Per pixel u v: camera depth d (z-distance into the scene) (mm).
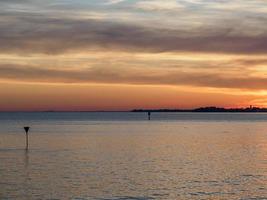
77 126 173125
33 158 62406
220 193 37656
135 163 57469
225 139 102188
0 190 38281
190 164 56719
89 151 73062
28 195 36344
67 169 51469
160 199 35312
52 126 172500
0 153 69188
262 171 50469
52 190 38438
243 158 63594
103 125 185125
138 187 40125
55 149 76250
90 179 44312
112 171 50062
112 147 80562
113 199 35188
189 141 95750
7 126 170250
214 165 55781
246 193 37688
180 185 41188
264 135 117562
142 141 95188
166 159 62125
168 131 136375
